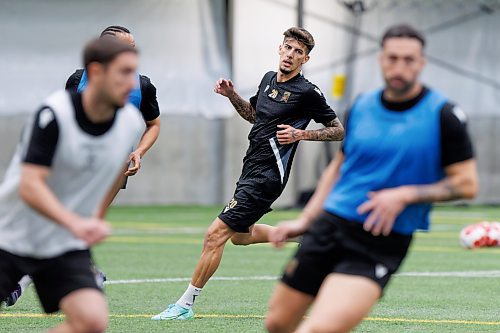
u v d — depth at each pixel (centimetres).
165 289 2277
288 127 1867
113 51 1056
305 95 1917
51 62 4997
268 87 1952
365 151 1138
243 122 5325
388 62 1087
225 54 5188
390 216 1073
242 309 1969
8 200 1128
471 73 5488
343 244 1148
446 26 5450
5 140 5041
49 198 1060
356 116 1152
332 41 5278
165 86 5072
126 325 1755
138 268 2712
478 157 5559
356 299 1102
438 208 5359
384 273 1134
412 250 3316
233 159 5328
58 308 1138
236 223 1839
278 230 1190
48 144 1073
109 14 5097
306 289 1185
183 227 4091
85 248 1168
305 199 5175
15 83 4928
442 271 2719
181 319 1828
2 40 4966
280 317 1204
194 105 5097
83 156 1098
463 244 3203
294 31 1938
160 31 5134
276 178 1884
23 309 1925
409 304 2066
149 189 5284
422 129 1110
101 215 1198
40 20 5019
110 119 1104
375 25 5341
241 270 2700
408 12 5397
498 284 2438
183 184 5328
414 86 1123
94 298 1116
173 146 5300
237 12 5206
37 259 1145
